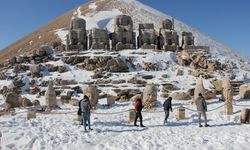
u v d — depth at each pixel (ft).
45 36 309.22
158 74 137.69
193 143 43.62
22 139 48.16
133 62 148.05
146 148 42.45
